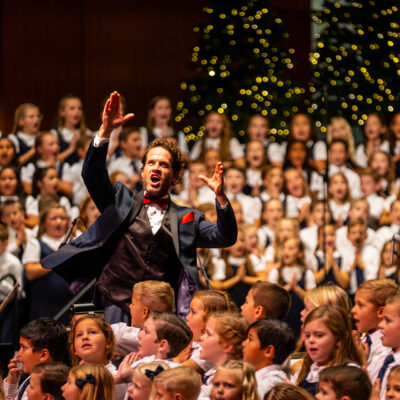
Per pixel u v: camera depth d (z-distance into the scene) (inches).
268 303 397.1
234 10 1002.7
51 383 345.4
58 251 388.8
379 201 830.5
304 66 1132.5
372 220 823.1
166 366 319.0
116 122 372.5
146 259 387.5
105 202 389.1
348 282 760.3
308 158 836.0
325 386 284.2
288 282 711.7
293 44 1126.4
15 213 682.8
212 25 1003.3
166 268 392.2
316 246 761.0
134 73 1025.5
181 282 392.8
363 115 964.0
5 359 519.2
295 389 269.6
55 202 684.1
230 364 297.9
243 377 294.0
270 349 334.0
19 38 943.0
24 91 948.0
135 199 394.6
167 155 393.4
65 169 755.4
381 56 1011.3
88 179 378.9
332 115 975.6
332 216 802.2
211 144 832.3
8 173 713.6
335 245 773.9
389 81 1007.6
